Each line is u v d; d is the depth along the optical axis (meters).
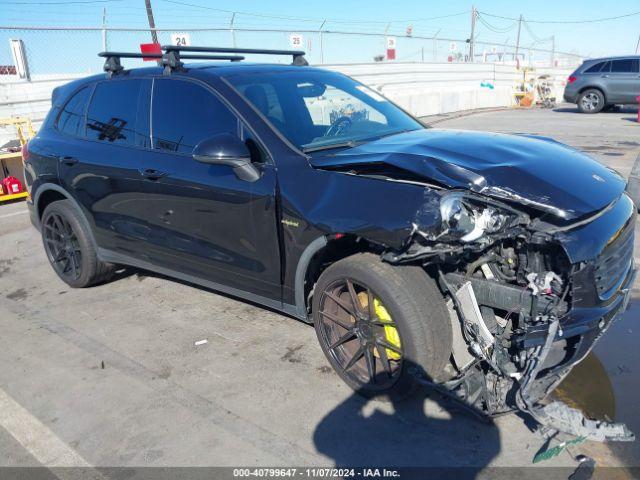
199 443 2.76
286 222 3.05
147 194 3.82
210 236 3.54
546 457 2.50
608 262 2.58
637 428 2.67
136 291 4.73
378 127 3.78
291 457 2.63
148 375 3.40
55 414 3.07
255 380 3.28
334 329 3.14
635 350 3.36
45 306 4.54
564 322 2.54
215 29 15.19
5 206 8.27
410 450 2.63
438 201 2.50
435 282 2.88
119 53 4.28
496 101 23.33
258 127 3.30
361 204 2.73
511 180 2.62
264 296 3.43
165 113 3.78
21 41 12.37
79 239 4.56
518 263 2.72
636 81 16.62
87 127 4.39
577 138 11.66
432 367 2.72
